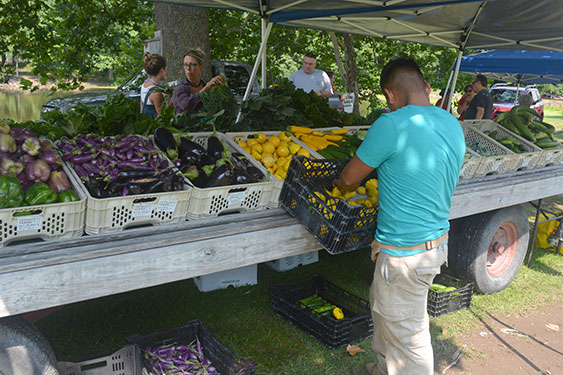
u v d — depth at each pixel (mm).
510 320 4516
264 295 4410
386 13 5359
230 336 3709
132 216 2648
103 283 2398
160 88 5418
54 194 2424
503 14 5398
